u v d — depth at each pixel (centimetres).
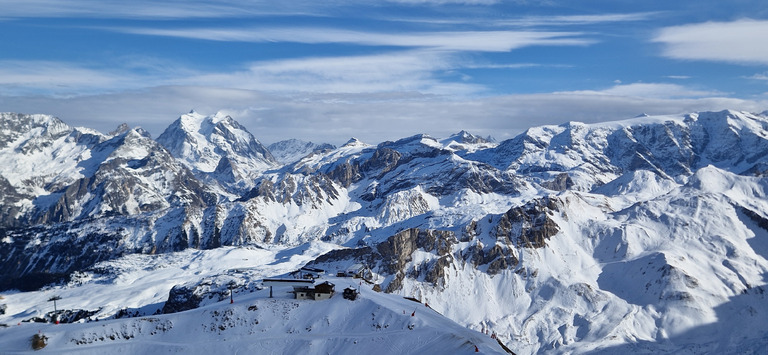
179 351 18500
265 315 19962
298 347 18512
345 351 18175
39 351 18188
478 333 18738
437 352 17375
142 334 19275
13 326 19650
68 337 18788
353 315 19912
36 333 18900
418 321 19050
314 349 18388
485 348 17112
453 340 17775
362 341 18425
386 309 19775
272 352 18425
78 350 18338
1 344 18350
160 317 19988
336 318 19825
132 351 18538
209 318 19900
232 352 18438
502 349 17562
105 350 18450
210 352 18450
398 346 18012
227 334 19300
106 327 19262
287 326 19550
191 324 19712
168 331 19425
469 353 16838
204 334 19325
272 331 19388
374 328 19112
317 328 19412
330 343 18550
